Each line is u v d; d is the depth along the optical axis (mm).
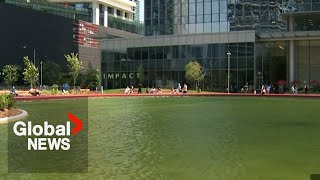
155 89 61094
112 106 32312
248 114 24703
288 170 9859
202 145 13398
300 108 29844
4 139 14922
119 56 70562
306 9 62719
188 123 19875
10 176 9414
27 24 88625
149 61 68125
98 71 88875
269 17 69438
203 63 64062
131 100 41812
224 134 15914
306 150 12445
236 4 72000
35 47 90375
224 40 62719
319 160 10984
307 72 61844
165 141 14234
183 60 65562
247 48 61344
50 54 94500
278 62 63781
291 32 59438
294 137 15070
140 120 21375
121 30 127188
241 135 15648
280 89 58500
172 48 66375
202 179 9055
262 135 15656
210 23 73938
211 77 63406
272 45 63750
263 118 22203
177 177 9234
